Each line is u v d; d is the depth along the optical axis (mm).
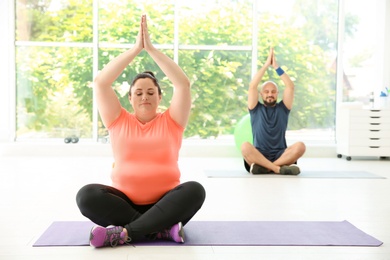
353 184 4590
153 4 7539
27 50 7445
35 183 4492
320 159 6934
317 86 7629
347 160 6809
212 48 7570
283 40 7598
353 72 7684
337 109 7387
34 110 7504
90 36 7508
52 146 7070
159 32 7551
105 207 2455
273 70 7570
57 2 7461
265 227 2865
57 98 7523
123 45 7527
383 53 7418
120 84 7465
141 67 7465
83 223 2920
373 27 7641
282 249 2438
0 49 7254
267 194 4012
